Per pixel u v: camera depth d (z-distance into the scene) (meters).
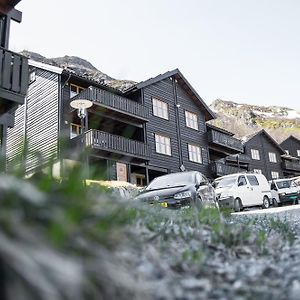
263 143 40.31
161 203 6.97
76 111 18.47
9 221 0.91
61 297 0.85
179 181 8.17
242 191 14.04
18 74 8.22
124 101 20.39
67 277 0.83
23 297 0.83
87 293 1.02
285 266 1.96
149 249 1.87
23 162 1.65
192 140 26.34
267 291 1.53
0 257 0.83
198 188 7.61
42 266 0.82
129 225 2.25
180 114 25.88
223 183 14.38
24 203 1.01
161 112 24.23
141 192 7.71
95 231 1.19
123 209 1.74
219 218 3.27
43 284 0.80
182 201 7.02
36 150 1.69
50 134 19.27
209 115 28.48
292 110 109.62
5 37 9.63
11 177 1.36
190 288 1.50
